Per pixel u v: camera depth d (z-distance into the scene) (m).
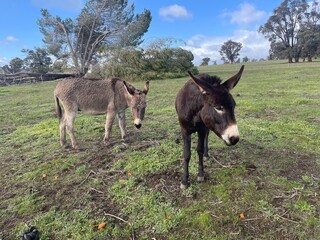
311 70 19.30
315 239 2.51
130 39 28.16
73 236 2.82
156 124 6.29
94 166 4.28
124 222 2.96
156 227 2.82
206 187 3.44
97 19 28.58
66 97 4.85
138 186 3.57
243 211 2.93
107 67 18.64
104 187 3.67
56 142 5.54
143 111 4.90
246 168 3.79
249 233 2.64
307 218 2.76
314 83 11.95
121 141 5.29
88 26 29.27
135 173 3.89
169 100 9.58
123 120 5.31
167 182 3.62
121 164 4.22
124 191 3.49
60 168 4.29
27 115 8.45
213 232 2.69
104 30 29.70
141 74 17.92
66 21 29.02
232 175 3.63
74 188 3.71
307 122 5.83
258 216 2.85
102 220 3.02
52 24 28.53
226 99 2.65
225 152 4.34
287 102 7.96
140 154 4.50
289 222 2.74
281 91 10.31
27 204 3.42
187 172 3.41
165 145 4.73
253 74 19.27
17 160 4.79
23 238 2.79
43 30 28.78
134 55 18.31
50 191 3.70
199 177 3.53
